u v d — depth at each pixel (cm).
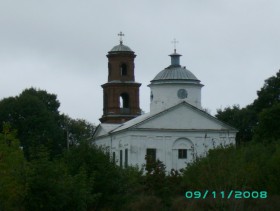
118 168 7462
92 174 6931
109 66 17550
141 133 14012
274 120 13125
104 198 7200
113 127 15762
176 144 14125
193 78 15038
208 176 7494
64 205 6069
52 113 18162
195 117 14200
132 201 7788
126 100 17425
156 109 15012
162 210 7812
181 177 8769
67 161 7262
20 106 16812
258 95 16088
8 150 5828
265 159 8462
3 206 5734
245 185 7381
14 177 5784
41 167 5978
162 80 15012
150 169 8488
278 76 15988
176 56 15425
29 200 5906
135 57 17562
